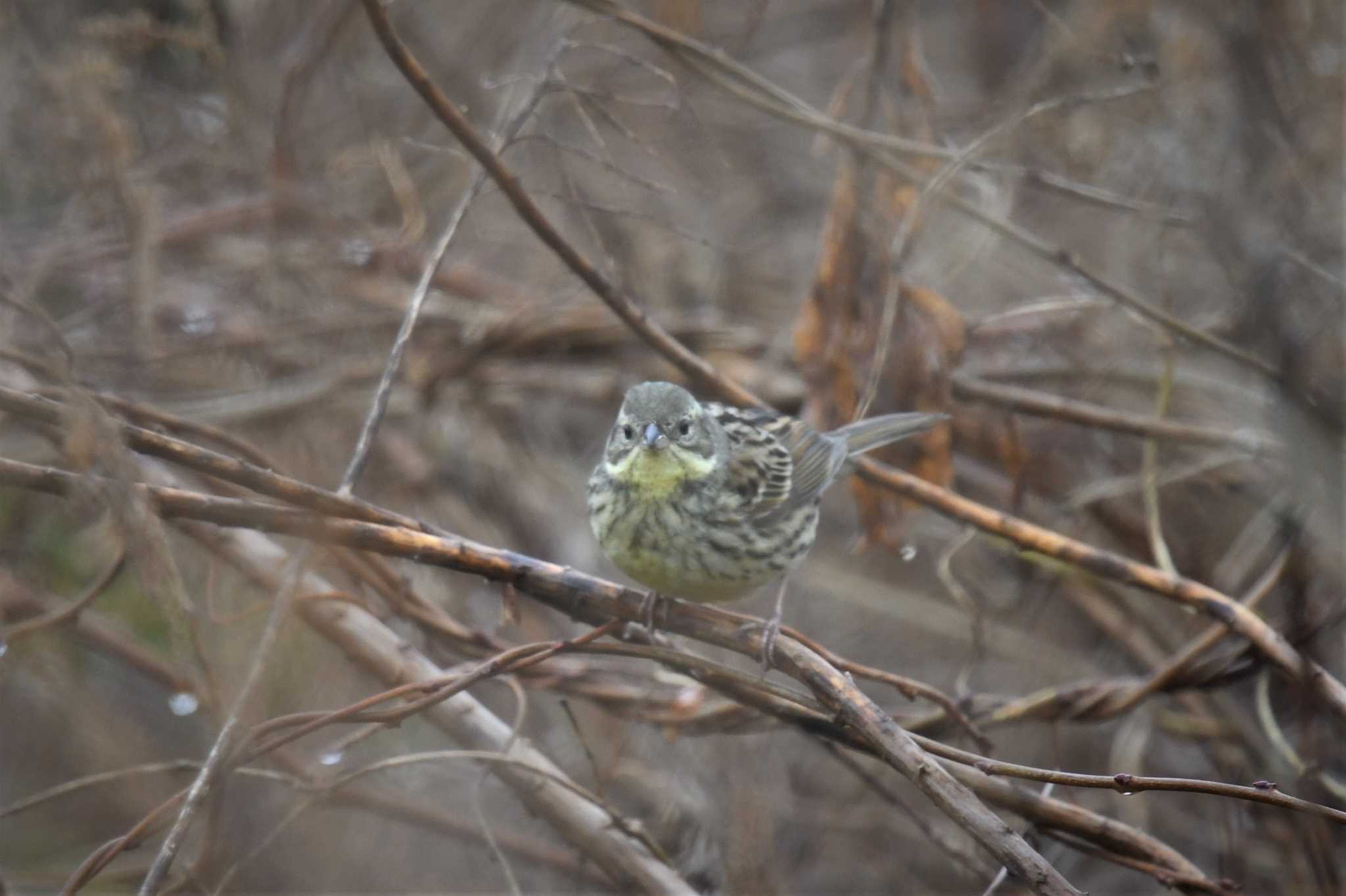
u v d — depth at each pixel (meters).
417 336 13.78
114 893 10.67
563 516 13.93
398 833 11.31
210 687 7.78
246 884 10.29
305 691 10.81
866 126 11.61
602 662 11.77
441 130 14.70
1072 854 12.02
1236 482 12.51
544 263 14.41
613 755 10.23
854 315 11.44
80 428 6.59
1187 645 10.80
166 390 13.11
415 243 13.81
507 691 11.79
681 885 8.78
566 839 9.02
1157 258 12.39
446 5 15.51
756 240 15.22
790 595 13.82
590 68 14.36
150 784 11.36
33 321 10.52
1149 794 12.24
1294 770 9.77
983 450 13.00
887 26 11.53
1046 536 9.65
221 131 14.23
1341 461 9.94
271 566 9.84
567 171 11.17
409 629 11.33
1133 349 12.94
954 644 13.29
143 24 12.55
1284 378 10.28
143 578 6.70
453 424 13.85
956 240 13.01
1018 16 16.20
